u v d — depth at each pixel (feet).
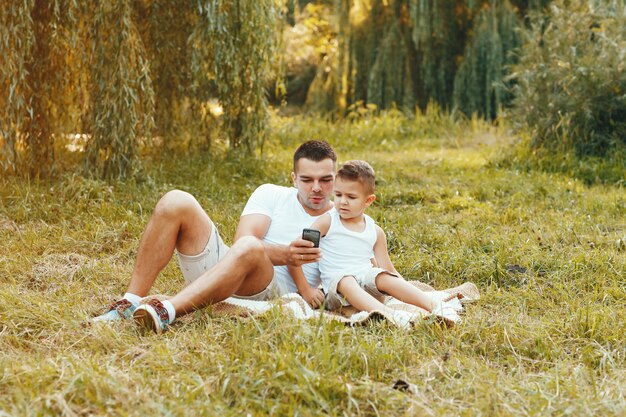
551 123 29.60
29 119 22.36
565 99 29.32
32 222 18.30
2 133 21.04
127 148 22.38
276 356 9.07
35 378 8.56
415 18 44.21
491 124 44.19
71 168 23.31
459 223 19.86
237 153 27.37
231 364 9.23
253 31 26.13
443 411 8.25
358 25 47.26
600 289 13.94
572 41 30.37
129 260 15.93
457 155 34.53
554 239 17.74
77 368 8.80
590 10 30.42
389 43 46.21
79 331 10.45
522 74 31.50
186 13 25.84
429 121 43.37
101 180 21.84
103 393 8.24
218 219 18.94
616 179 26.03
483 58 44.19
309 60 61.93
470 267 15.47
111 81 22.06
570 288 14.05
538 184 24.98
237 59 25.80
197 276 12.23
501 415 8.25
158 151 26.99
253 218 12.69
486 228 18.72
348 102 48.70
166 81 26.37
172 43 26.08
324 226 12.72
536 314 12.68
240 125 27.71
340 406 8.39
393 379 9.23
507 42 44.19
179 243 12.01
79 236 17.37
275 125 39.19
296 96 61.82
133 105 22.29
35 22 22.22
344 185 12.65
